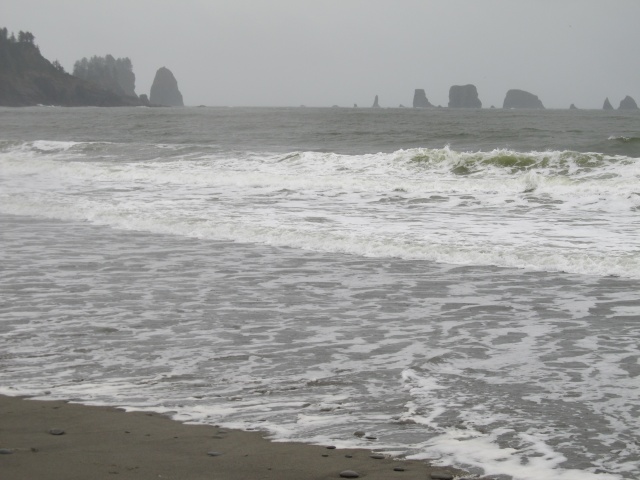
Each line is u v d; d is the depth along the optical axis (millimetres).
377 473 4355
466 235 13688
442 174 23516
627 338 7535
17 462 4469
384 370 6570
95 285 10289
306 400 5785
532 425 5184
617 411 5438
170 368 6684
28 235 14734
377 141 38344
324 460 4551
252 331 7973
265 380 6312
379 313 8742
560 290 9820
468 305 9086
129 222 16094
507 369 6555
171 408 5586
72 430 5074
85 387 6125
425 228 14555
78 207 17812
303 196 19562
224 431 5082
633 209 16609
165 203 18484
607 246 12367
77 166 26250
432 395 5863
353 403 5699
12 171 26594
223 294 9758
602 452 4688
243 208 17594
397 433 5039
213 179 22719
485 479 4301
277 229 14539
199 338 7699
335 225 15062
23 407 5594
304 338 7684
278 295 9695
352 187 20953
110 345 7430
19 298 9516
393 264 11750
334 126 56719
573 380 6207
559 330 7895
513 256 11812
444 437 4965
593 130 46250
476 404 5641
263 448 4746
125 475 4277
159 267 11586
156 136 46344
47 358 7000
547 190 19062
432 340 7570
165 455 4609
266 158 27531
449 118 81750
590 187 18719
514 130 44906
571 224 14836
